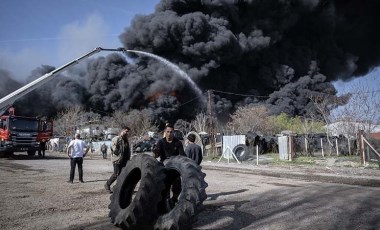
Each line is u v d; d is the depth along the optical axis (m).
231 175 14.49
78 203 7.78
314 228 5.52
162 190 5.73
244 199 8.19
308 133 30.69
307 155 27.05
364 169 16.75
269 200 8.00
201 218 6.27
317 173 15.24
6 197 8.48
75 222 6.11
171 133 6.84
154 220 5.56
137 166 6.15
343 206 7.21
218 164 21.84
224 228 5.61
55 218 6.39
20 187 10.19
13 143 22.72
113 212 6.14
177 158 5.96
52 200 8.12
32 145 23.66
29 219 6.30
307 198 8.24
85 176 13.25
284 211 6.77
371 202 7.68
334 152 27.94
